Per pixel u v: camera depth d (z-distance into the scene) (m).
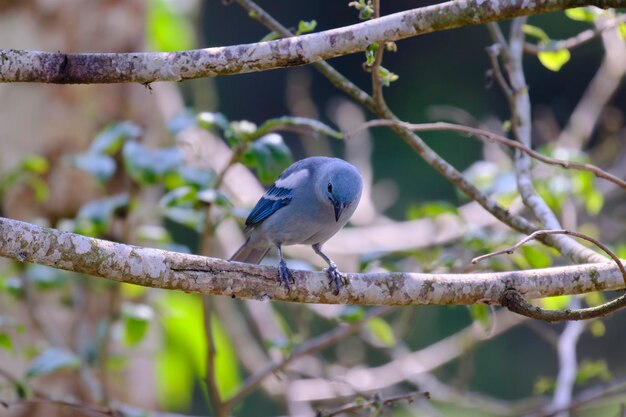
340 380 9.97
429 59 25.83
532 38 24.55
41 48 12.34
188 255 6.70
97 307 12.09
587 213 15.00
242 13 25.44
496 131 15.27
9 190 12.20
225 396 12.58
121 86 12.63
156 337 13.03
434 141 23.84
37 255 6.19
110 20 12.55
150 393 13.29
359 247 15.45
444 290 7.05
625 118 21.45
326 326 18.08
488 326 9.98
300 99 16.33
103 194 12.39
